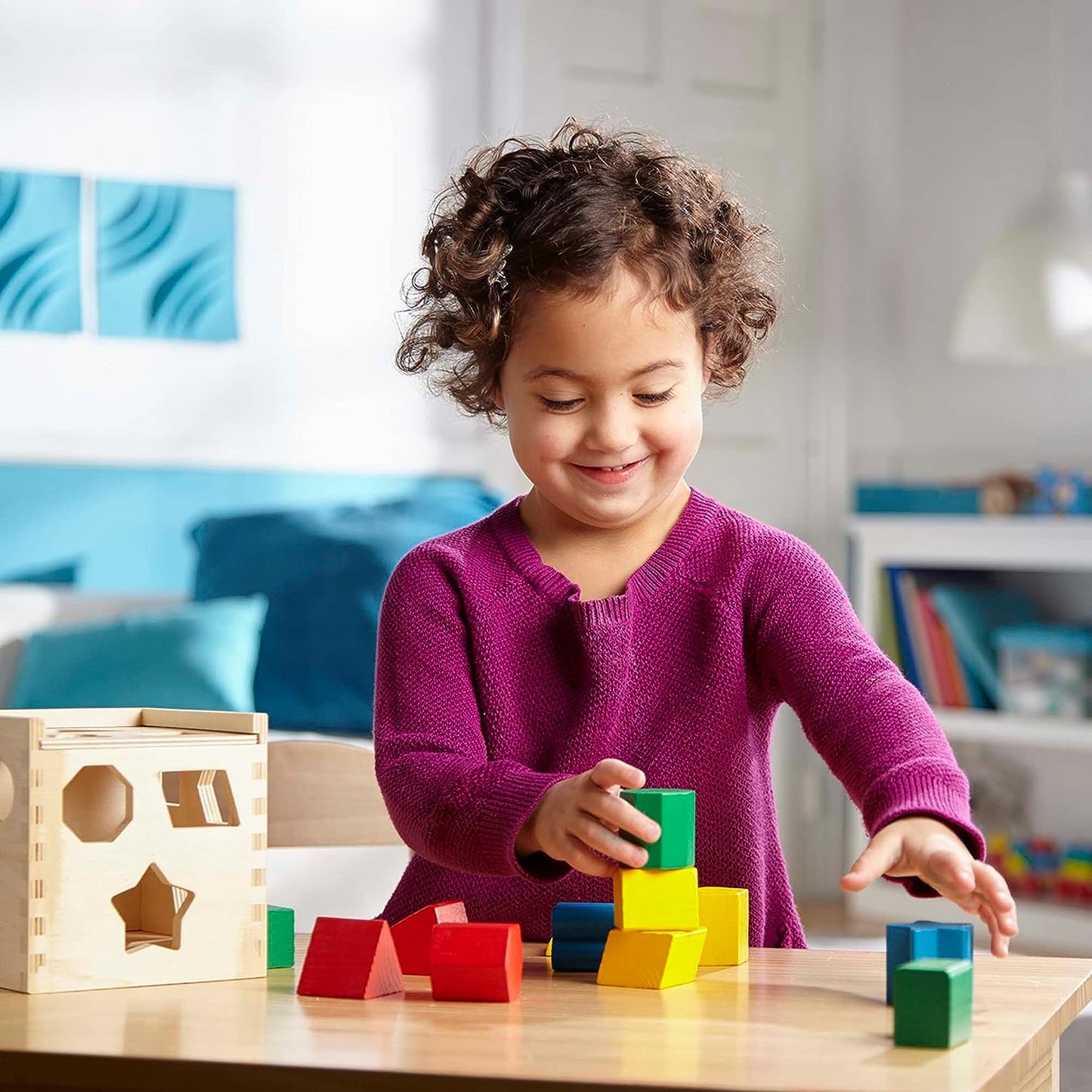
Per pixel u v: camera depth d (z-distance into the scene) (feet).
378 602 9.62
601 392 3.38
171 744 2.77
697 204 3.71
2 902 2.71
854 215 13.70
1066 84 12.62
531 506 3.97
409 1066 2.12
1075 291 11.40
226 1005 2.56
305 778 4.61
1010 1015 2.46
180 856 2.76
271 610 9.72
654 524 3.91
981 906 2.68
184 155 11.12
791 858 13.46
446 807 3.09
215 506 11.14
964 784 2.97
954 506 12.94
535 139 4.25
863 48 13.67
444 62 11.78
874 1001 2.58
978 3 13.29
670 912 2.79
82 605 10.08
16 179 10.69
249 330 11.27
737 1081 2.03
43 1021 2.44
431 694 3.66
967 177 13.37
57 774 2.66
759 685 3.85
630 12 12.70
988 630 12.35
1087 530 11.43
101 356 10.89
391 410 11.60
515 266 3.45
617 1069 2.10
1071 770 12.31
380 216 11.60
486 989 2.57
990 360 12.16
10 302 10.67
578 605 3.75
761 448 13.41
